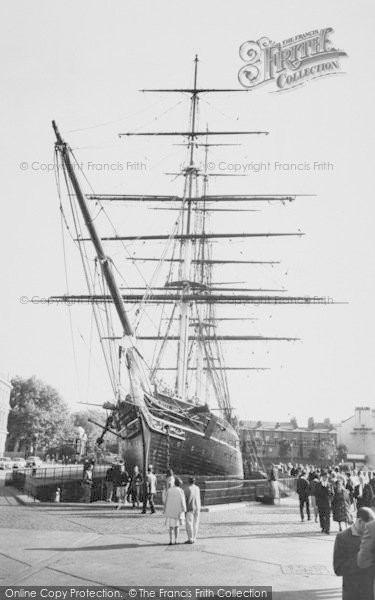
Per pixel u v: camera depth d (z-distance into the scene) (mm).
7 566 9047
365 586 5270
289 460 117688
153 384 26578
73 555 10172
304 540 12992
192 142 40250
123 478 20375
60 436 91000
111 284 21406
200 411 27891
